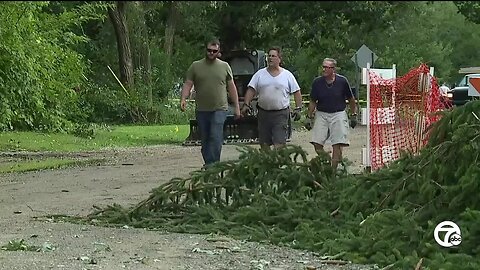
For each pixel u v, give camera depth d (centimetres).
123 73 8538
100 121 8269
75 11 6900
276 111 2664
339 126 2619
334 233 1697
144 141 5825
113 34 9912
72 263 1491
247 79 5425
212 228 1878
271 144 2689
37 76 6016
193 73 2719
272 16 7206
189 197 2038
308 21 7962
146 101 8588
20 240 1708
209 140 2727
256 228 1831
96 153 4628
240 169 2019
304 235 1712
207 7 8319
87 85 8169
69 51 6619
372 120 2839
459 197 1552
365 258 1538
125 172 3394
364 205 1788
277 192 1989
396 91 2845
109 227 1972
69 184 2948
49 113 6138
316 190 1981
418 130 2719
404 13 9638
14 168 3634
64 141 5481
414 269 1424
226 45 8794
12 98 5712
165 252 1619
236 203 2011
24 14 5806
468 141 1584
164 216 2009
